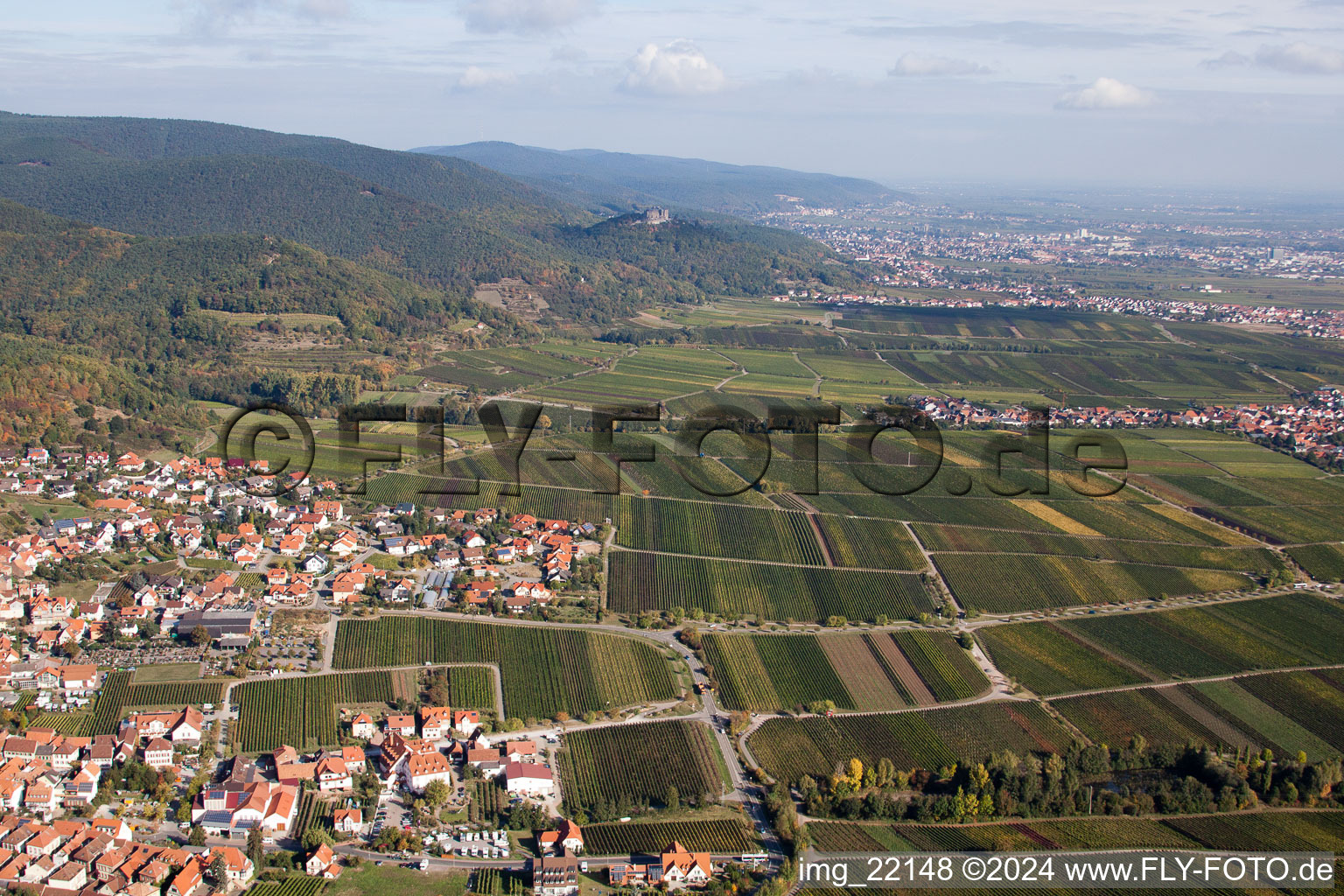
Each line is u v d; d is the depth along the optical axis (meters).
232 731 190.88
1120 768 191.50
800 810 176.38
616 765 187.38
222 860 149.88
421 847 161.00
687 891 154.25
